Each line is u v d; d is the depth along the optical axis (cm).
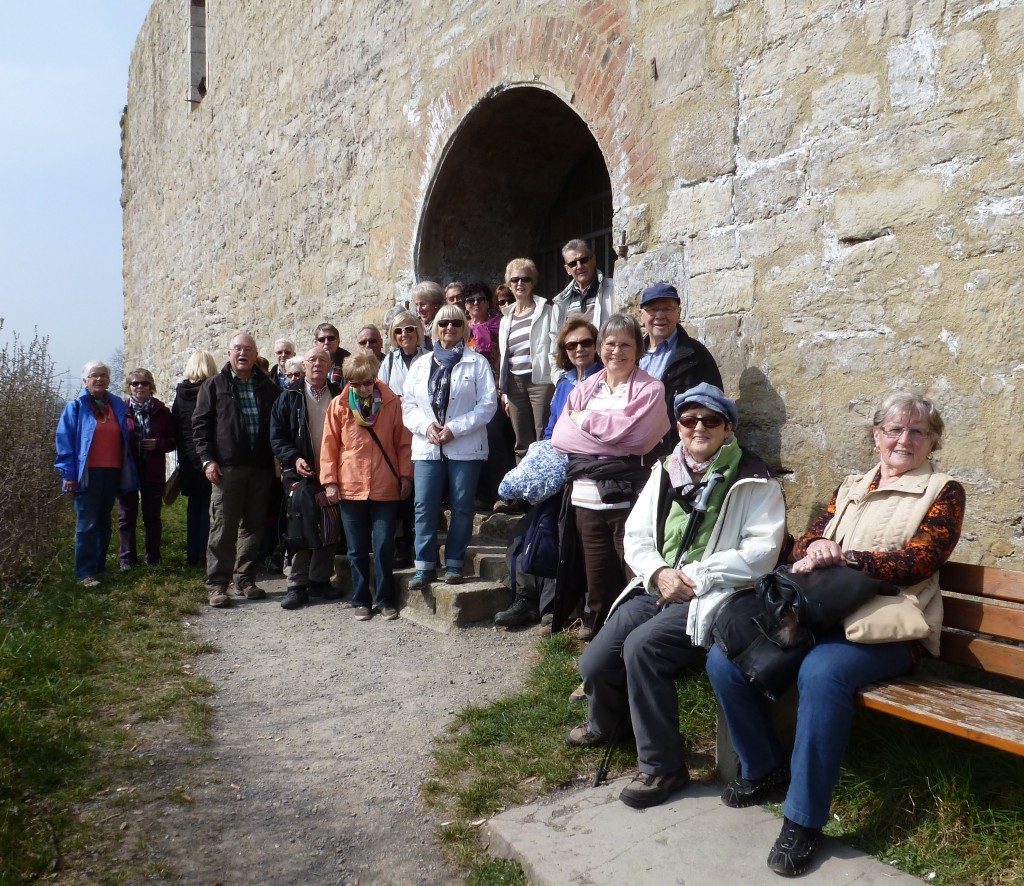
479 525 560
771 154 389
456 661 415
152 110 1399
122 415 595
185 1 1197
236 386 547
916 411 272
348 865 265
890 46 342
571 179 688
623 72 469
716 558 279
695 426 296
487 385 483
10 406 641
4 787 298
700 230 424
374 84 723
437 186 652
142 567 616
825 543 267
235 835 279
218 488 536
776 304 388
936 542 259
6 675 392
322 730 352
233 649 452
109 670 418
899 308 340
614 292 481
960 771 253
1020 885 221
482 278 699
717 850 251
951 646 266
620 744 318
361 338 554
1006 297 307
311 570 539
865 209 351
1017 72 304
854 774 274
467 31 602
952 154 322
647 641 279
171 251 1307
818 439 371
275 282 927
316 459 524
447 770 313
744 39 401
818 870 237
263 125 944
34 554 630
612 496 357
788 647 253
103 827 281
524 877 252
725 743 288
